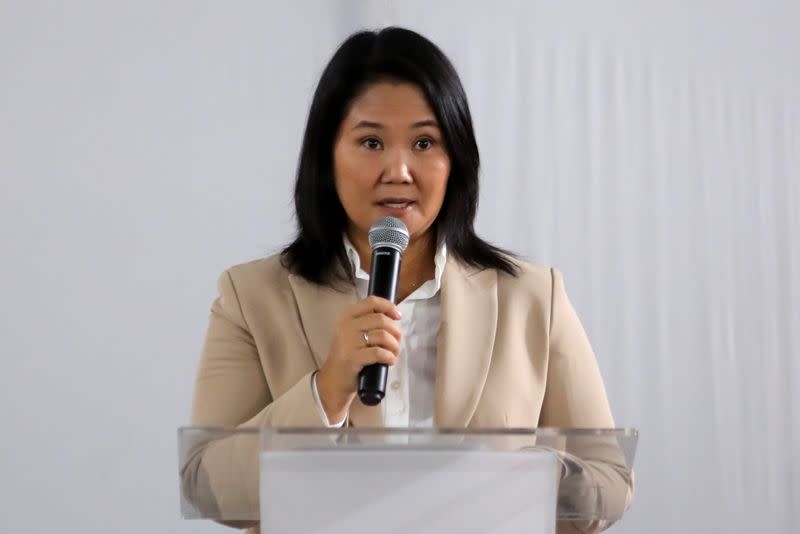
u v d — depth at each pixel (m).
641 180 9.08
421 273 4.96
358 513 3.04
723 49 9.33
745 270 9.20
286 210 8.41
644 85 9.16
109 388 8.05
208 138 8.38
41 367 7.99
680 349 9.02
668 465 8.93
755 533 9.02
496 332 4.82
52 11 8.25
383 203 4.46
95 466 7.98
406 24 8.78
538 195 8.89
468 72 8.88
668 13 9.27
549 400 4.87
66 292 8.09
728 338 9.11
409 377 4.80
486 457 3.09
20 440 7.92
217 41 8.47
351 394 3.89
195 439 3.14
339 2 8.66
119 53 8.32
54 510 7.90
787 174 9.35
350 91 4.61
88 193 8.18
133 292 8.16
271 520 3.02
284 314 4.80
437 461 3.07
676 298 9.06
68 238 8.12
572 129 9.01
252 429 3.09
